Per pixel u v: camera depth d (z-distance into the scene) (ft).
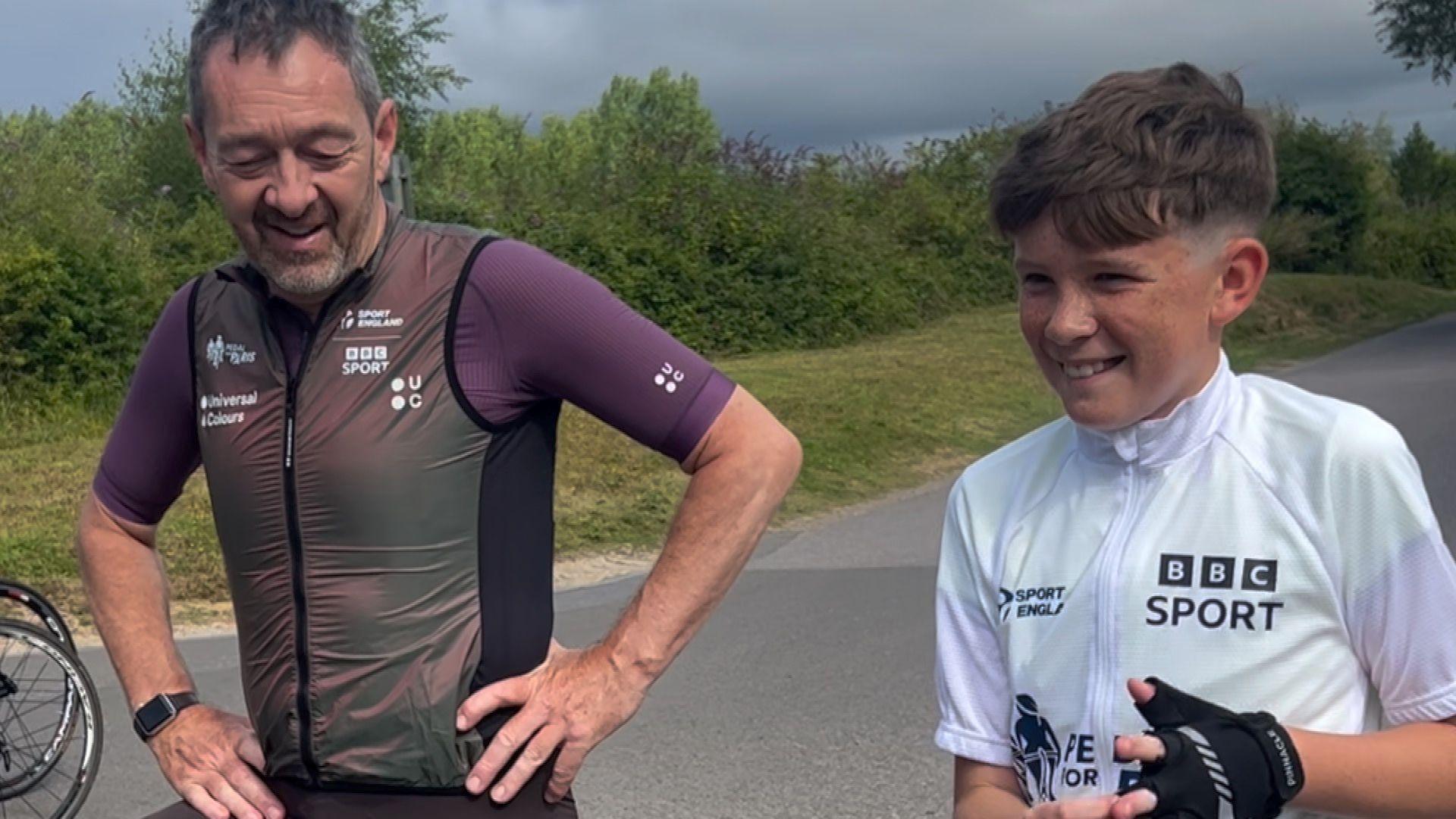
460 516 6.97
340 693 6.98
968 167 99.96
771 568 27.66
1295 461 5.35
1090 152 5.12
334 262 6.86
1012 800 5.88
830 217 82.99
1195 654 5.35
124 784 16.72
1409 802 5.00
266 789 7.40
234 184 6.81
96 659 21.86
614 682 7.01
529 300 6.98
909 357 63.87
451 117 196.95
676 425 7.07
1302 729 5.08
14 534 28.35
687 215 74.49
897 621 22.66
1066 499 5.81
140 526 8.16
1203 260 5.24
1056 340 5.36
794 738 17.01
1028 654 5.74
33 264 49.26
